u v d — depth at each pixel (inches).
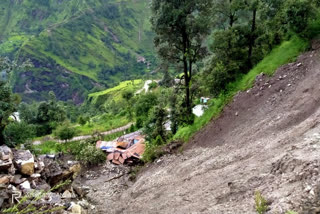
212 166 554.6
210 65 943.7
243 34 880.3
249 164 448.8
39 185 561.3
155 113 1059.3
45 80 7411.4
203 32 822.5
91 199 716.7
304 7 727.1
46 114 2343.8
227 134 705.6
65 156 1145.4
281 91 680.4
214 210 336.5
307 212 230.2
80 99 7352.4
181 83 959.0
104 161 1037.2
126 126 1956.2
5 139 797.2
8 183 498.0
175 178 622.8
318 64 649.0
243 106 749.9
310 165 287.4
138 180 783.1
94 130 1814.7
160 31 826.2
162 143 955.3
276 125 568.1
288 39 851.4
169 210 445.4
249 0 811.4
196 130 849.5
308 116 523.8
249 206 293.9
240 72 891.4
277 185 305.6
